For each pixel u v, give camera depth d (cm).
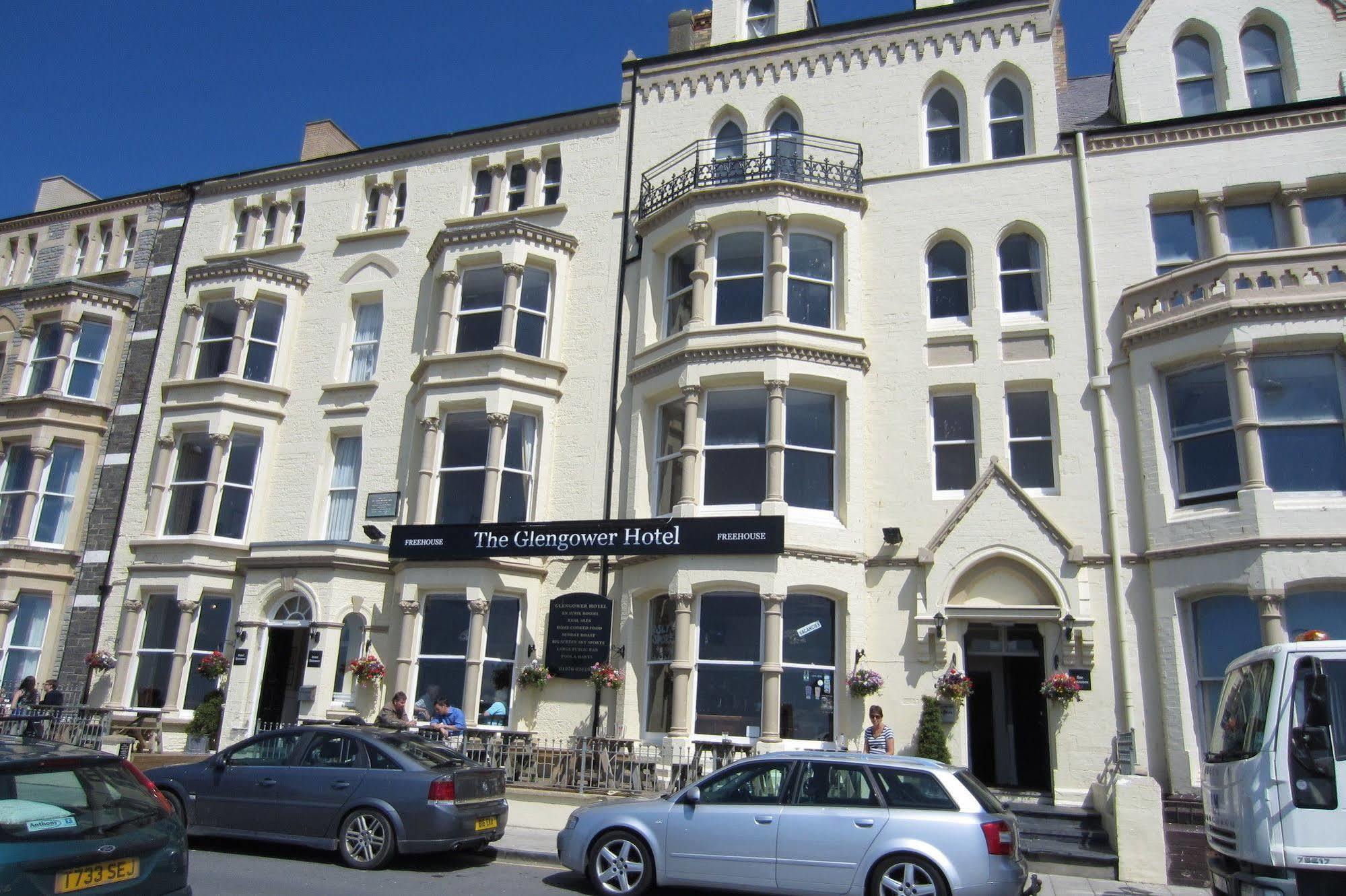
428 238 2302
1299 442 1484
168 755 1884
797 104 2081
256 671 1914
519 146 2308
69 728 1873
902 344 1833
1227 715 952
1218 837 904
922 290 1862
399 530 1895
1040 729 1700
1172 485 1578
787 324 1784
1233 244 1748
